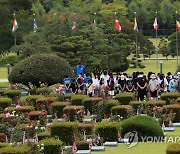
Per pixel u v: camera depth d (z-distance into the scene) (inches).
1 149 1578.5
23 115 2303.2
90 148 1850.4
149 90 2984.7
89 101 2706.7
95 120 2458.2
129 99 2787.9
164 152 1787.6
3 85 4256.9
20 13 5615.2
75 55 4402.1
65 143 1927.9
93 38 4635.8
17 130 1985.7
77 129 1989.4
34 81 3494.1
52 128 1943.9
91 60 4379.9
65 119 2442.2
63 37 4475.9
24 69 3496.6
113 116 2306.8
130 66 5792.3
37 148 1660.9
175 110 2380.7
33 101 2832.2
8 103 2743.6
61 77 3494.1
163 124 2239.2
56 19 4923.7
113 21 6018.7
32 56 3565.5
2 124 2053.4
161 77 3142.2
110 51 4650.6
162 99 2800.2
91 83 3088.1
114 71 4891.7
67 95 2898.6
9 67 4411.9
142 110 2450.8
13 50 4485.7
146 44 6190.9
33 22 5546.3
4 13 5438.0
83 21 5044.3
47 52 4404.5
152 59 6550.2
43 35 4827.8
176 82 3105.3
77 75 3597.4
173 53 6215.6
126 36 5187.0
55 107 2635.3
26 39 4544.8
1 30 5226.4
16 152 1560.0
